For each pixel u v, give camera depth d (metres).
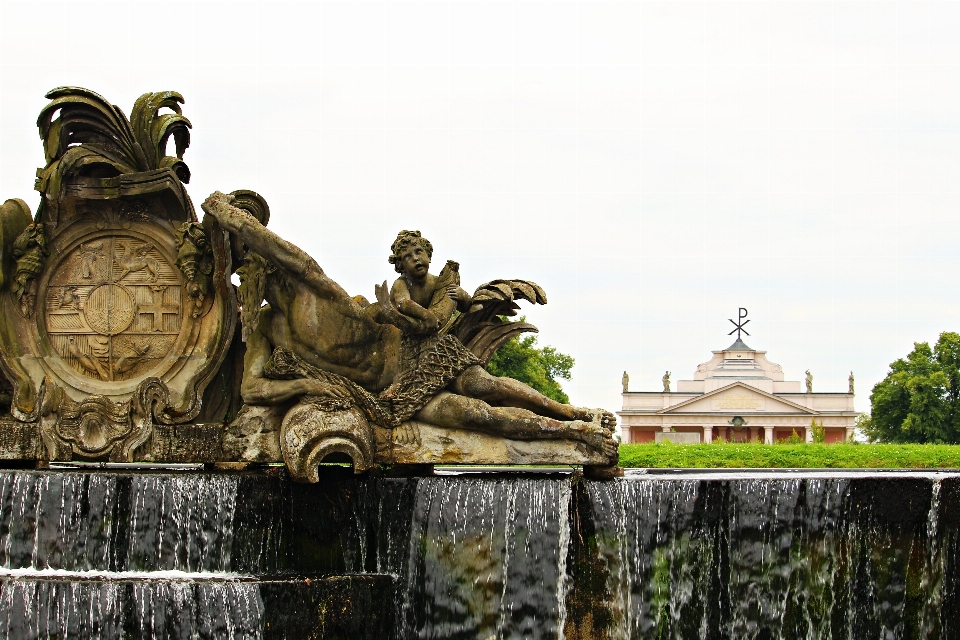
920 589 19.59
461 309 20.78
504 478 19.59
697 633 19.03
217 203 20.17
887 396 102.31
